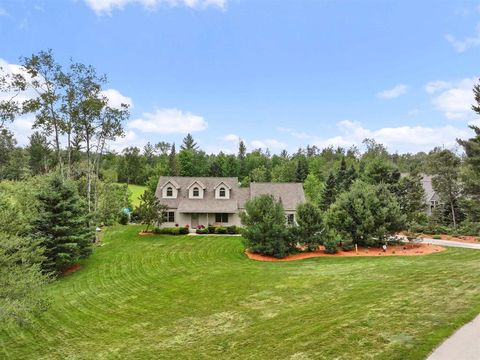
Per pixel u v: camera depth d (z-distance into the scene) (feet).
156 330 43.11
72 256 75.77
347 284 55.01
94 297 59.31
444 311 35.60
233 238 110.63
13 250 47.67
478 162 107.34
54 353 39.68
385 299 42.73
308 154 413.18
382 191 100.68
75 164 142.51
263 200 90.02
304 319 39.40
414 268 62.44
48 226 72.95
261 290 56.08
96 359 36.70
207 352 34.19
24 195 90.33
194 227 129.08
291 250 89.76
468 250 89.30
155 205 118.21
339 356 28.04
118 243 103.45
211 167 277.23
